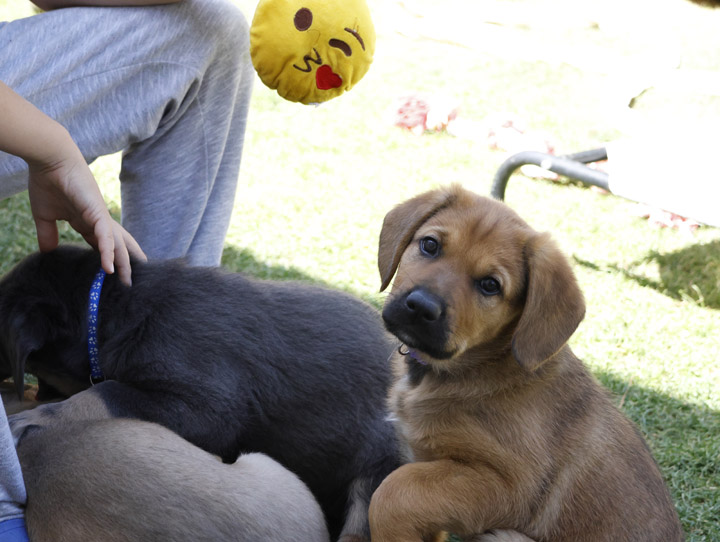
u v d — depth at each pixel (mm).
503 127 7871
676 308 5289
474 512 2768
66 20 3373
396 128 7969
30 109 2891
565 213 6508
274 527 2559
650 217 6500
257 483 2664
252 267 4934
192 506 2469
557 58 10789
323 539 2717
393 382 3262
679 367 4578
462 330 2738
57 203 3135
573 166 5715
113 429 2695
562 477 2820
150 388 3047
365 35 3201
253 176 6480
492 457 2811
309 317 3311
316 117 8031
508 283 2797
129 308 3113
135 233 3932
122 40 3445
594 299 5246
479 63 10477
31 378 3803
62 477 2529
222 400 3086
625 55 10789
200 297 3197
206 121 3865
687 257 5980
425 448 2971
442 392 2922
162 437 2709
